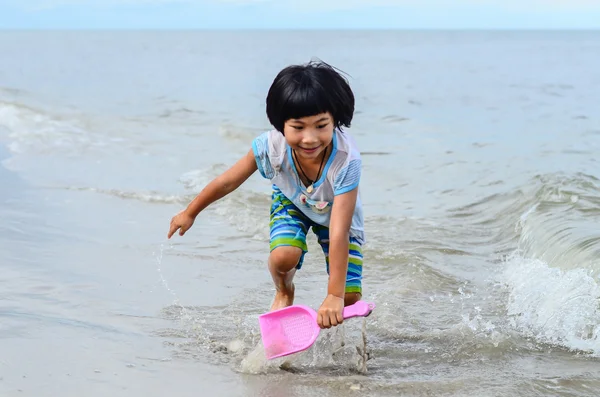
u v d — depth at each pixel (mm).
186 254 5031
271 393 2867
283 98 2875
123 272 4547
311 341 2969
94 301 3947
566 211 5785
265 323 3049
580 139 10320
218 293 4234
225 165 8188
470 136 10922
